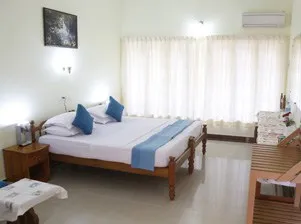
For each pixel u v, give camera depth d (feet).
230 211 10.52
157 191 12.25
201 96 20.68
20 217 8.75
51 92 15.08
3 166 12.41
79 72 17.28
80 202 11.27
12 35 12.57
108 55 20.34
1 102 12.23
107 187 12.66
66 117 14.20
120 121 17.37
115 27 21.07
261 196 10.07
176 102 21.13
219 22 19.70
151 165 11.35
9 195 7.89
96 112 16.70
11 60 12.59
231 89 19.74
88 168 14.99
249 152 17.58
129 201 11.35
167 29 20.85
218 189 12.37
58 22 15.16
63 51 15.80
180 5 20.34
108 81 20.53
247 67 19.38
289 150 9.76
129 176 13.93
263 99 19.39
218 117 20.36
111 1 20.27
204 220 9.93
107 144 12.30
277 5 18.58
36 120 14.19
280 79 18.90
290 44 17.98
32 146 12.80
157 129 15.30
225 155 16.99
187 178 13.58
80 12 17.03
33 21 13.65
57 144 13.10
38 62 14.10
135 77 21.79
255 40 18.93
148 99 21.59
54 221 9.87
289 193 11.53
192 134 14.76
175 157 11.90
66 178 13.62
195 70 20.44
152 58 21.15
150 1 20.94
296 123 13.91
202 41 20.12
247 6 19.08
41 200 7.97
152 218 10.07
